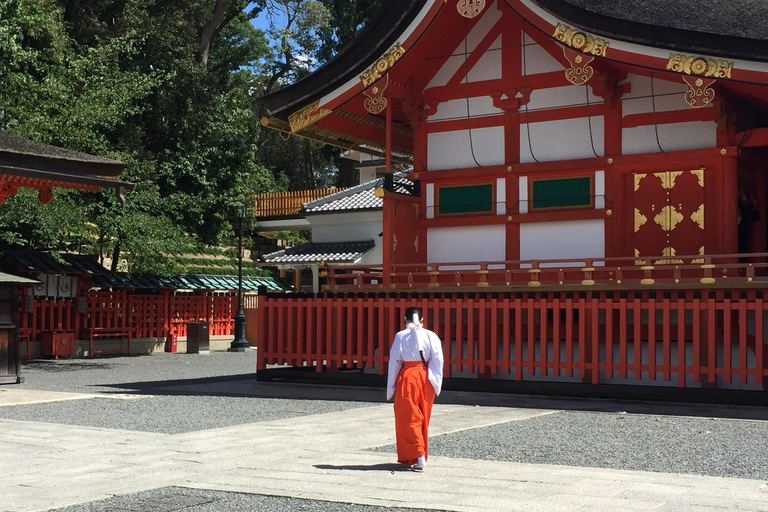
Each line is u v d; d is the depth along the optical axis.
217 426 11.29
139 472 8.05
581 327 14.20
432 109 18.38
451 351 16.25
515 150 17.50
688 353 14.04
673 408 13.21
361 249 32.34
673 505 6.51
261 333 17.80
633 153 16.34
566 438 10.09
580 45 14.69
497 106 17.73
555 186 17.09
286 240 47.47
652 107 16.22
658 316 14.38
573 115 16.95
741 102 15.25
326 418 11.95
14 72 25.06
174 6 38.72
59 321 27.05
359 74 16.88
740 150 15.46
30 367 23.02
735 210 15.37
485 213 17.77
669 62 13.95
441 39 17.64
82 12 34.72
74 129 25.33
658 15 14.16
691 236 15.84
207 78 34.81
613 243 16.38
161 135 34.03
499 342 15.59
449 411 12.82
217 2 41.34
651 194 16.27
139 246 28.11
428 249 18.31
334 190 41.44
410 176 18.36
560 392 14.35
